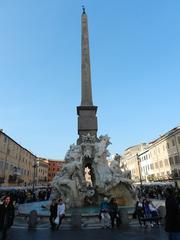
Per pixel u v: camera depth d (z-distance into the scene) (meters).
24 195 26.59
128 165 84.06
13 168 53.91
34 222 12.56
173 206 6.16
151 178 60.91
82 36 29.69
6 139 49.47
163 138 54.59
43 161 97.88
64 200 18.78
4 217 9.73
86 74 27.67
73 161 21.45
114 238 9.83
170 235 6.14
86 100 26.50
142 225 12.80
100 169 20.95
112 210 12.65
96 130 24.84
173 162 50.66
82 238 9.92
